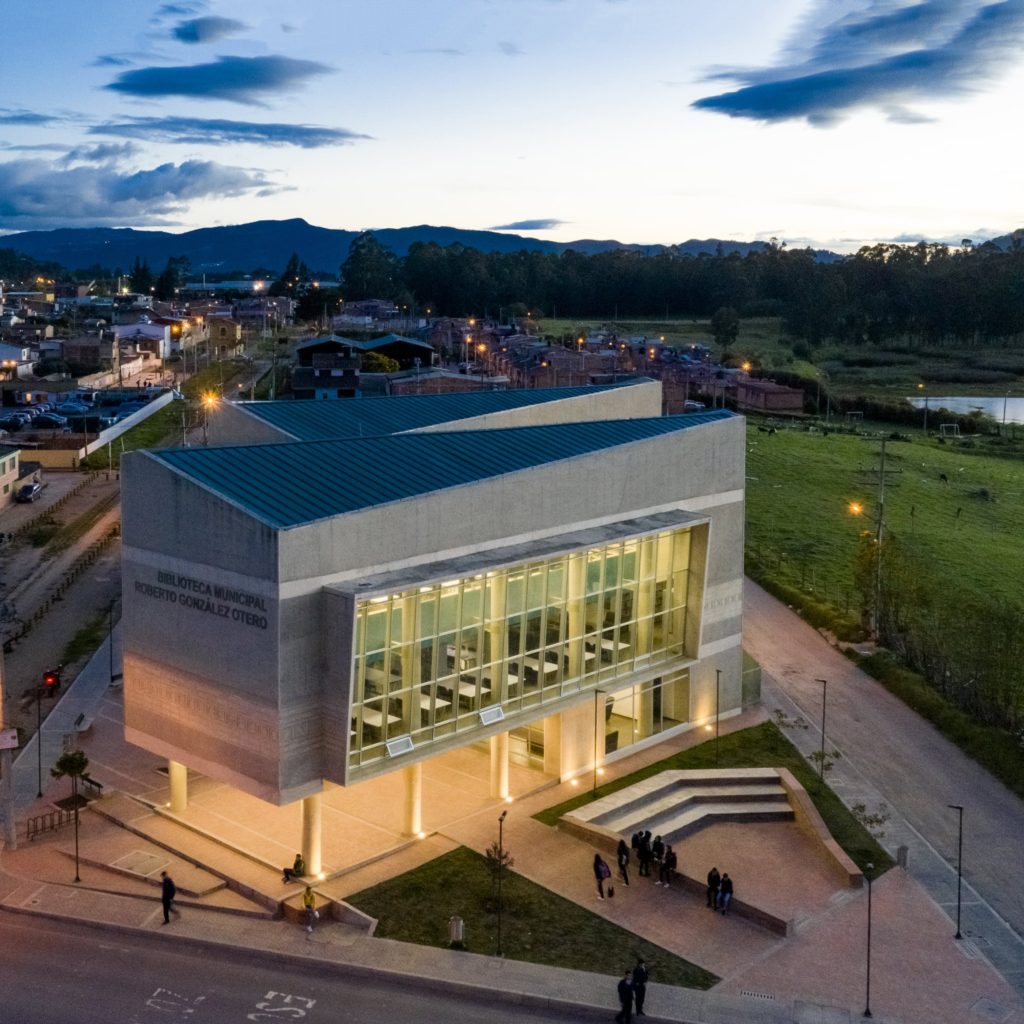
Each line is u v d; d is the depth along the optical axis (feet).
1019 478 513.86
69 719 205.46
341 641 144.77
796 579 328.29
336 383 548.72
